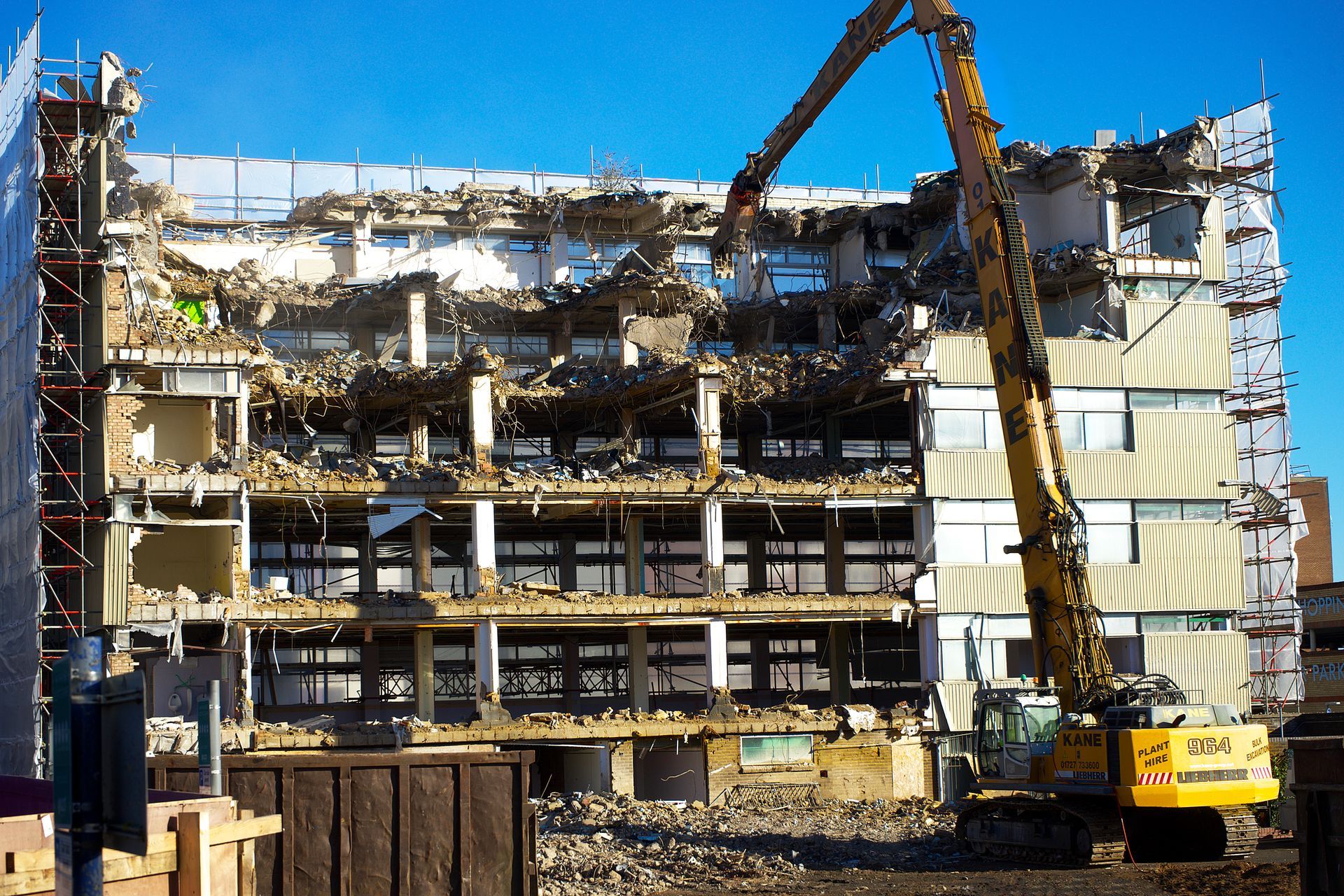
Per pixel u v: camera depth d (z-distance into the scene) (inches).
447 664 1978.3
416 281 1971.0
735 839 1273.4
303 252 2155.5
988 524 1893.5
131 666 1553.9
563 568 2046.0
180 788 692.7
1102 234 2031.3
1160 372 1974.7
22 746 1590.8
